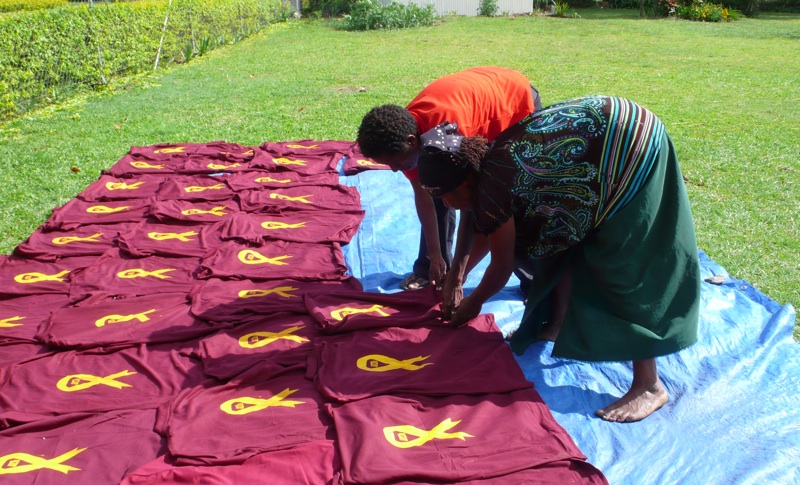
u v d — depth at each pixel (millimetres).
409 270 4609
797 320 3859
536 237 2959
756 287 4285
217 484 2586
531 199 2771
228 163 6941
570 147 2641
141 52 12938
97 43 11461
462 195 2916
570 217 2789
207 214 5500
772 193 5898
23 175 6746
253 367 3297
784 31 19500
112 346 3586
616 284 2822
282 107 9672
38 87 10047
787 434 2875
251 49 16500
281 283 4336
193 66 13875
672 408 3070
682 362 3395
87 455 2789
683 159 6883
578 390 3248
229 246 4840
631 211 2734
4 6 19562
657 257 2805
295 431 2914
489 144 2850
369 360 3404
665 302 2818
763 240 4969
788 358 3395
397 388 3131
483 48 16203
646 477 2693
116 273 4473
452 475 2572
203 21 16266
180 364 3432
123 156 7301
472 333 3645
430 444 2779
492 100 3404
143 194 6000
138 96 10695
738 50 15664
